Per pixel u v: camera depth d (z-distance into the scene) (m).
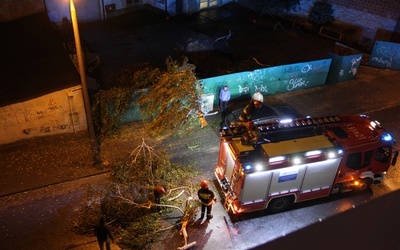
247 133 9.40
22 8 19.14
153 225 9.63
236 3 26.55
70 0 10.36
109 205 9.80
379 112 15.62
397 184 11.38
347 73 17.78
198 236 9.50
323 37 22.84
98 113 13.38
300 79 16.84
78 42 11.00
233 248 9.20
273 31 23.17
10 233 9.53
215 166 12.13
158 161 11.49
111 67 17.98
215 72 17.31
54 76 13.59
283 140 9.58
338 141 9.84
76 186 11.11
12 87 12.97
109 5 23.05
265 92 16.47
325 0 22.42
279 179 9.33
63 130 13.28
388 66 19.28
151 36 21.50
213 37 21.69
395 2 19.12
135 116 14.05
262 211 10.31
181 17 24.25
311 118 10.55
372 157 10.12
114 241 9.21
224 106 14.66
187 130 13.71
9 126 12.30
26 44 16.42
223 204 10.59
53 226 9.77
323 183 10.05
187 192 10.91
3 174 11.51
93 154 12.40
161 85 13.04
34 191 10.90
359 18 21.17
